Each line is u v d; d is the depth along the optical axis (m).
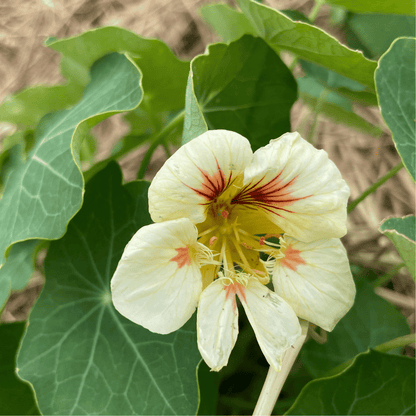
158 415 0.16
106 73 0.19
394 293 0.23
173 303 0.14
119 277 0.14
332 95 0.24
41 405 0.16
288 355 0.16
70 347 0.17
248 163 0.14
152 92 0.21
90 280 0.18
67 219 0.16
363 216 0.25
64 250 0.18
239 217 0.16
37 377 0.17
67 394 0.17
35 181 0.17
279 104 0.20
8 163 0.20
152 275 0.14
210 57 0.17
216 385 0.19
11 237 0.17
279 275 0.15
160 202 0.14
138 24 0.31
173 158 0.14
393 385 0.17
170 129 0.20
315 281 0.15
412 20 0.21
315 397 0.17
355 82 0.21
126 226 0.18
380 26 0.22
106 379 0.17
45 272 0.18
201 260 0.15
